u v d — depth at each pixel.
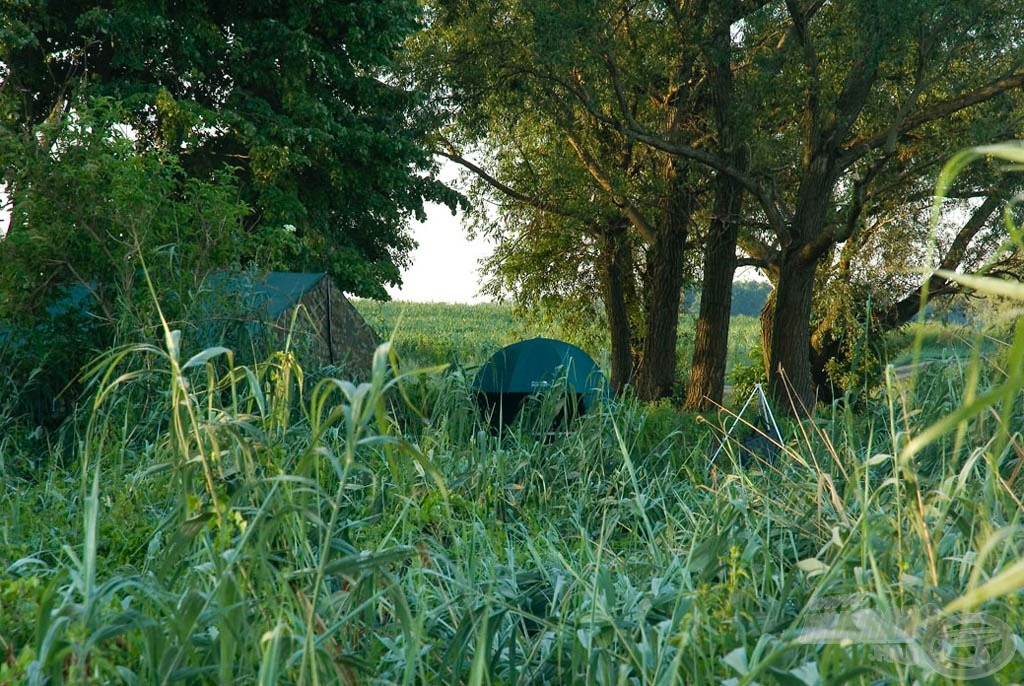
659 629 2.84
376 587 3.10
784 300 18.84
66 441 8.22
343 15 21.03
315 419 2.32
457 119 22.16
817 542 3.87
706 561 3.32
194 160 20.70
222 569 2.51
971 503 3.03
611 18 18.33
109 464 6.52
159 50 19.92
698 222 23.95
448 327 49.53
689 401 20.73
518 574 4.20
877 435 5.92
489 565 4.21
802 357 18.80
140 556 4.66
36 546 5.02
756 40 19.03
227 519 2.70
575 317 28.45
